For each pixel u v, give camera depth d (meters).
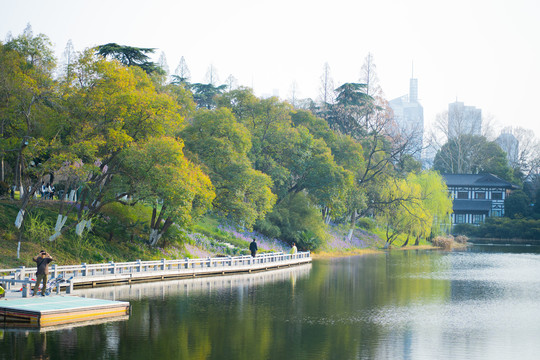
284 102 69.75
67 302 28.23
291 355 22.61
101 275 38.50
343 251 80.25
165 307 31.48
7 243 38.69
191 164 46.22
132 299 33.47
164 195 42.28
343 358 22.39
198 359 21.62
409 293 40.38
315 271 54.06
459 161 159.50
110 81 40.59
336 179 72.00
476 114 187.88
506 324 29.64
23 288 29.23
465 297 38.97
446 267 60.56
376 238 96.00
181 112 61.31
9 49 43.31
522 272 55.88
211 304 33.12
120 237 47.19
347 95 101.50
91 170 40.12
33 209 42.56
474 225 134.25
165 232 50.31
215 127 53.00
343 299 36.88
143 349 22.61
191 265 46.56
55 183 54.94
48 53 45.59
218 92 117.25
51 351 21.77
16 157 46.34
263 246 65.81
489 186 141.62
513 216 135.12
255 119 69.25
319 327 28.00
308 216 74.31
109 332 25.05
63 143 43.56
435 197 100.44
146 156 40.84
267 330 26.97
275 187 73.31
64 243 41.81
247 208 53.97
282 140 68.19
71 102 40.22
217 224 65.50
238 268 50.88
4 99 40.09
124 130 41.47
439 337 26.47
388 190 88.06
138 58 70.88
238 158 55.47
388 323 29.44
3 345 22.39
